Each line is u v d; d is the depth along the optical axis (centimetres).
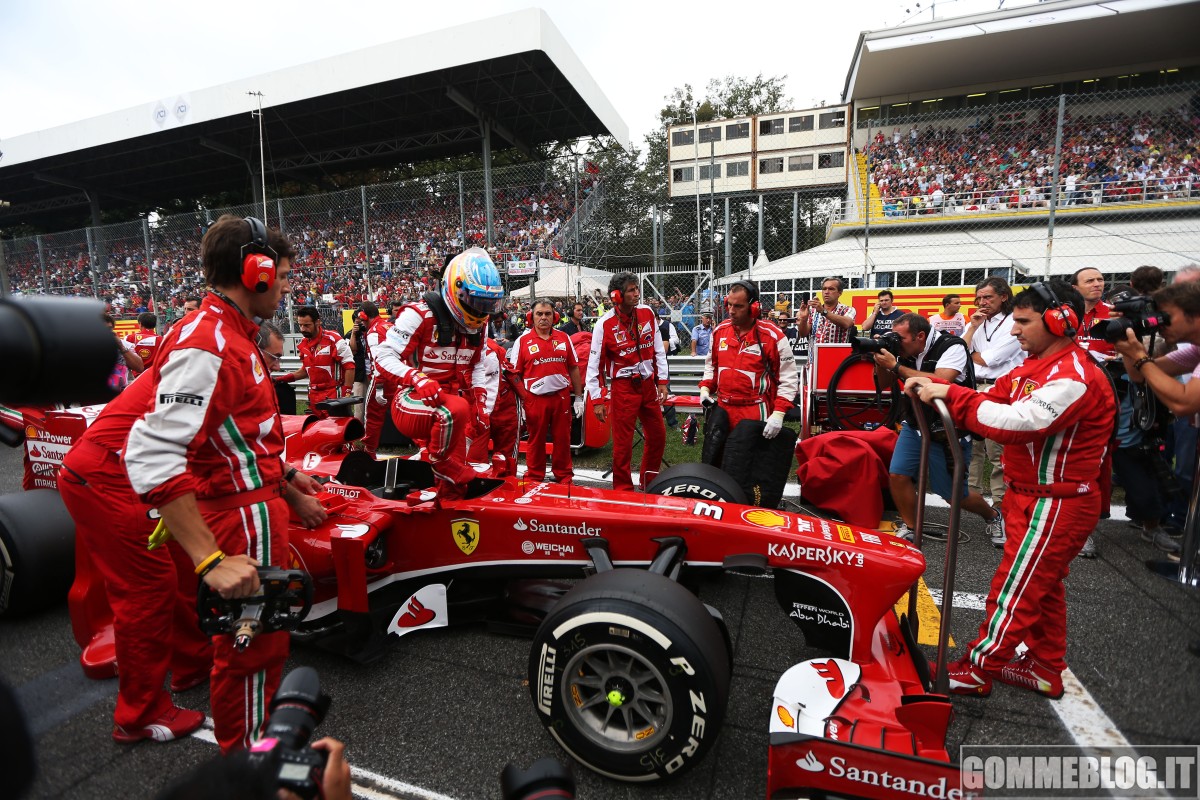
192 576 268
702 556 254
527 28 1777
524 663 285
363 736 237
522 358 512
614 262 2333
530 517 270
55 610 343
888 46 1964
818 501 399
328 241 1490
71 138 2383
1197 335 217
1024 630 243
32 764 67
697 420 779
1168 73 2052
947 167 1878
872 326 685
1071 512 230
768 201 2956
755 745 231
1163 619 238
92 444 220
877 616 230
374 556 292
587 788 211
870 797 184
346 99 2161
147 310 1499
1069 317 223
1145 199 1393
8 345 85
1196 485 218
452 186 1450
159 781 216
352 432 388
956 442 201
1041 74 2158
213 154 2722
